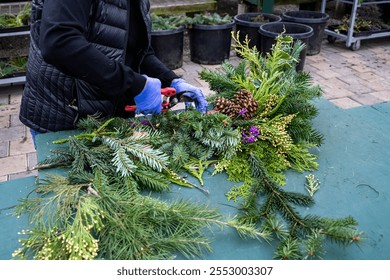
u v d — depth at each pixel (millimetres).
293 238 853
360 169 1112
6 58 3490
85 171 1004
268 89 1237
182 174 1069
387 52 4340
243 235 870
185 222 867
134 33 1329
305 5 5094
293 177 1077
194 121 1163
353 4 4102
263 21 4188
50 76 1263
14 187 1036
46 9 1005
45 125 1351
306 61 4051
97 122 1184
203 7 4293
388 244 850
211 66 3957
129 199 898
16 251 770
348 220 857
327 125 1362
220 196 992
